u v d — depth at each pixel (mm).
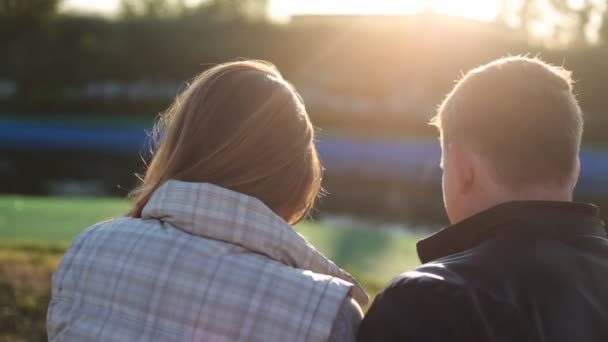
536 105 1980
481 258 1905
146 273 2092
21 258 8023
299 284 2049
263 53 47656
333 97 44312
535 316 1818
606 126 36906
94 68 49406
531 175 1992
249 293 2037
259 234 2111
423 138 38375
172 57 49406
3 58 49938
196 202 2123
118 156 36125
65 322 2170
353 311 2070
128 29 50938
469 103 2049
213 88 2262
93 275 2164
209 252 2078
